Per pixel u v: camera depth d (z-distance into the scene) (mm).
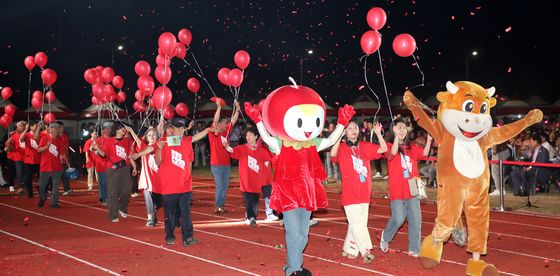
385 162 32594
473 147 8984
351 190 9641
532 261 9906
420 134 22656
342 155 9711
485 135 9156
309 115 8414
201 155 34531
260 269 9383
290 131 8414
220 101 12141
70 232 12953
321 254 10430
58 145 17109
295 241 8406
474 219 8914
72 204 18000
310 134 8469
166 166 11117
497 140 9203
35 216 15453
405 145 10070
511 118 34906
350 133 9766
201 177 27406
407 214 10055
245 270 9312
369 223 13867
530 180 18641
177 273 9148
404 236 12125
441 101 9086
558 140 19719
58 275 9078
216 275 9008
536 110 9359
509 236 12164
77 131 37125
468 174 8859
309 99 8523
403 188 9938
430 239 9188
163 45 13359
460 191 8883
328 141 9039
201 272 9203
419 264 9641
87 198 19641
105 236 12430
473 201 8898
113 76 18422
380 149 9734
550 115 36062
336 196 19672
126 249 11023
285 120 8414
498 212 15547
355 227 9648
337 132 9102
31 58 19219
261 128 8562
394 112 38938
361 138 24141
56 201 17109
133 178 19766
